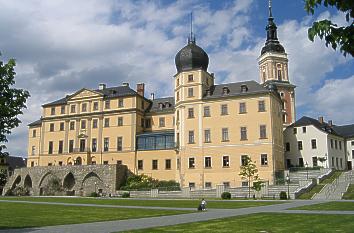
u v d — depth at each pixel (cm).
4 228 2309
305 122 9312
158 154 8769
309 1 716
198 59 8494
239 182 7612
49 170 9044
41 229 2244
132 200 6016
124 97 9400
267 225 2302
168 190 7644
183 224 2439
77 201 5828
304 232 1955
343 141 9962
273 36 10756
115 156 9200
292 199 5472
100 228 2273
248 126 7756
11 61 1792
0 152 1783
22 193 9181
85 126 9662
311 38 732
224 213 3316
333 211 3225
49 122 10100
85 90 9812
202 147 8031
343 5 718
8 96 1792
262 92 7744
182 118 8319
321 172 7712
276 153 7738
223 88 8225
